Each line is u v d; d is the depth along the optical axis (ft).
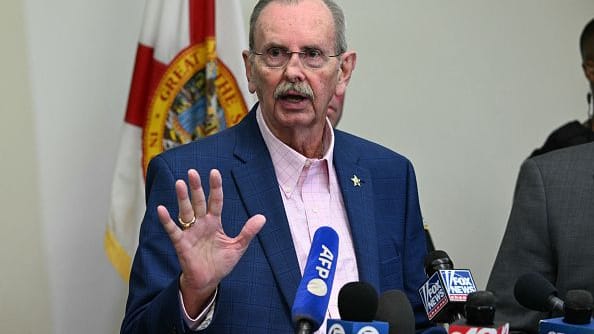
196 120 11.51
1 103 11.72
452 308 5.90
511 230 9.41
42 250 11.90
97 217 12.25
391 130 14.82
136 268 6.63
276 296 6.50
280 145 7.03
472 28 15.58
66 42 12.12
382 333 4.45
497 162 15.81
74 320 12.07
